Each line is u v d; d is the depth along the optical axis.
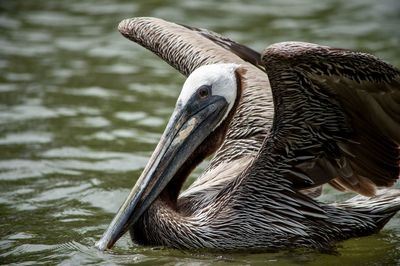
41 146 16.53
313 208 12.50
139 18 15.73
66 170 15.41
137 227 12.53
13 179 14.97
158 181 12.44
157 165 12.48
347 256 12.30
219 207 12.48
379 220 12.76
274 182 12.43
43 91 19.80
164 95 19.55
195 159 12.88
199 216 12.48
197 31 15.59
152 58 22.38
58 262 11.79
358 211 12.67
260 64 14.66
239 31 23.67
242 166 13.18
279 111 11.95
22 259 11.92
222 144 13.38
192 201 12.81
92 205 13.96
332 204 12.69
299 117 11.99
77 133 17.25
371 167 12.32
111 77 20.84
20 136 17.02
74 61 22.05
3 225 13.13
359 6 25.97
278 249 12.41
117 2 27.11
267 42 22.62
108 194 14.39
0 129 17.36
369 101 11.66
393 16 24.92
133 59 22.27
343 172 12.44
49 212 13.66
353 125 12.03
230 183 12.62
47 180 14.96
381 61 11.02
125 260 11.91
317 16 25.14
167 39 15.12
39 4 27.06
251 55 14.85
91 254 12.07
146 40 15.30
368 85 11.42
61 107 18.73
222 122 12.80
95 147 16.52
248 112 13.82
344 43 22.52
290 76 11.52
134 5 26.69
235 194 12.48
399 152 12.11
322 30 23.72
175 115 12.70
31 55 22.45
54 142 16.73
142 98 19.36
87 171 15.38
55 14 26.08
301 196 12.48
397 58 21.20
